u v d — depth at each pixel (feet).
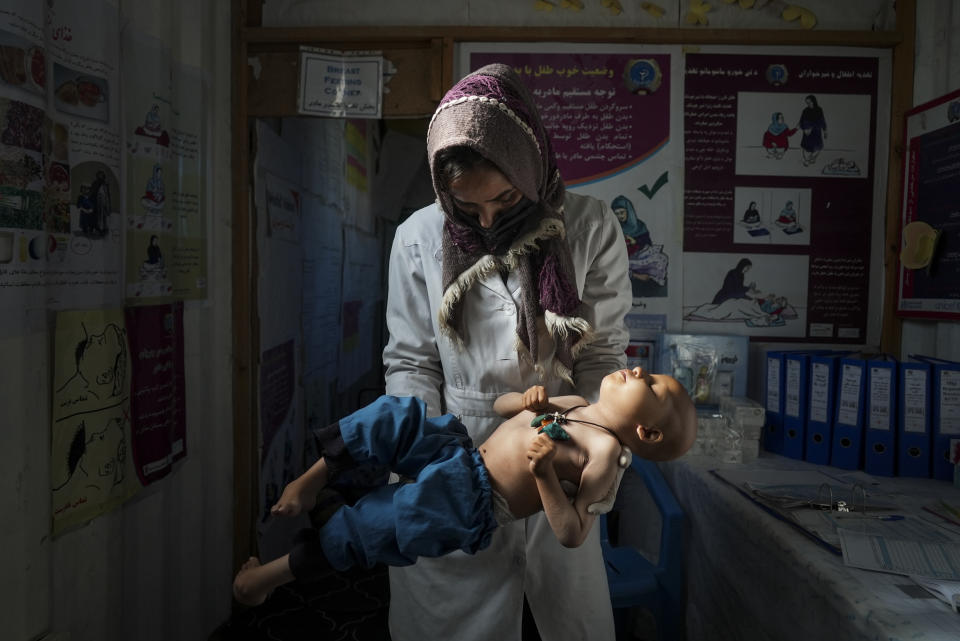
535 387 4.36
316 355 12.23
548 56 8.75
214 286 8.23
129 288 6.25
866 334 8.75
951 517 5.42
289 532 10.62
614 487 4.05
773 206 8.75
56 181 5.23
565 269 4.63
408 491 3.71
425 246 5.02
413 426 4.09
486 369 4.82
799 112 8.67
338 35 8.52
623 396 4.18
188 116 7.38
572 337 4.67
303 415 11.42
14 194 4.57
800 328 8.80
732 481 6.54
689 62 8.72
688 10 8.62
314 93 8.68
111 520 5.95
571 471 4.08
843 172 8.70
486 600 4.60
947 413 6.77
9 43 4.51
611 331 5.08
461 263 4.68
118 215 6.06
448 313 4.69
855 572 4.46
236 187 8.63
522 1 8.64
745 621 5.71
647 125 8.77
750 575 5.62
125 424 6.18
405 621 4.83
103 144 5.82
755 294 8.80
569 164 8.85
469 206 4.39
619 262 5.18
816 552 4.82
